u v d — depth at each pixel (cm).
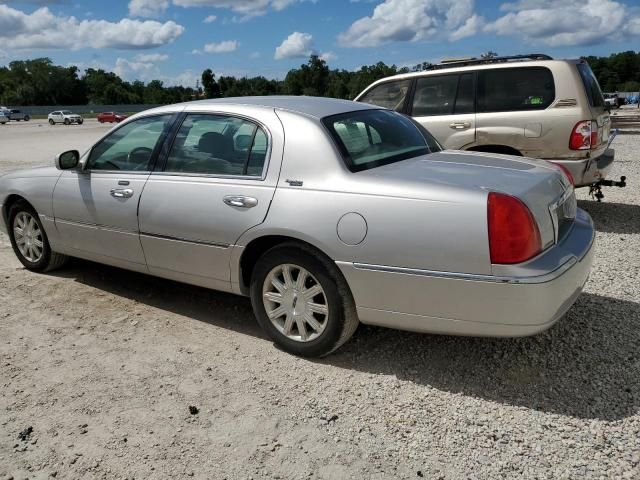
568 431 301
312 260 361
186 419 322
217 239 400
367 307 350
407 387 348
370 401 335
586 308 447
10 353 404
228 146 409
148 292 516
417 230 326
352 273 346
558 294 318
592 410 318
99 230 479
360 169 365
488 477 271
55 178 517
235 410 330
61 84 13562
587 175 673
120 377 369
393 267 333
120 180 461
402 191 335
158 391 351
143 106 10056
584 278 358
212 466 284
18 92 13062
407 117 480
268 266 383
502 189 325
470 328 326
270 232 372
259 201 379
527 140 683
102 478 277
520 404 327
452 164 385
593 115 666
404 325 345
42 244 550
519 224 312
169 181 430
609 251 602
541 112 673
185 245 420
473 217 315
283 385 355
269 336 400
